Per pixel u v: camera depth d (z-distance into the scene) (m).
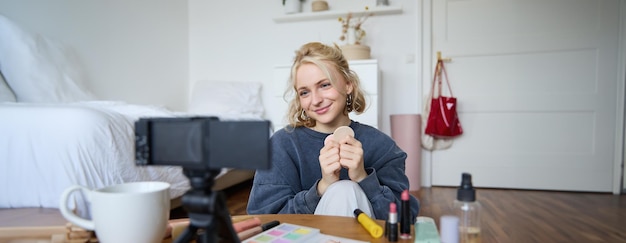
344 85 0.86
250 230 0.51
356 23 2.76
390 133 2.67
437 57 2.62
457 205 0.50
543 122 2.49
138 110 1.51
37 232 0.54
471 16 2.57
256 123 0.34
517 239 1.44
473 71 2.58
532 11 2.47
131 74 2.53
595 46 2.38
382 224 0.56
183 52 3.11
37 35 1.72
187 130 0.36
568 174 2.46
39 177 1.07
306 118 0.94
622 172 2.39
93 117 1.13
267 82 2.99
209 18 3.13
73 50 2.05
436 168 2.67
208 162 0.35
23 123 1.09
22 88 1.56
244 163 0.34
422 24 2.63
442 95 2.63
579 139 2.45
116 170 1.17
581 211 1.90
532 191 2.47
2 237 0.54
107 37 2.32
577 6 2.40
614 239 1.44
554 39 2.44
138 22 2.60
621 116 2.37
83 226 0.46
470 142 2.61
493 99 2.55
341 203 0.65
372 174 0.70
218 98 2.80
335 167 0.67
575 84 2.43
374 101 2.34
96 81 2.23
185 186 1.53
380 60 2.72
